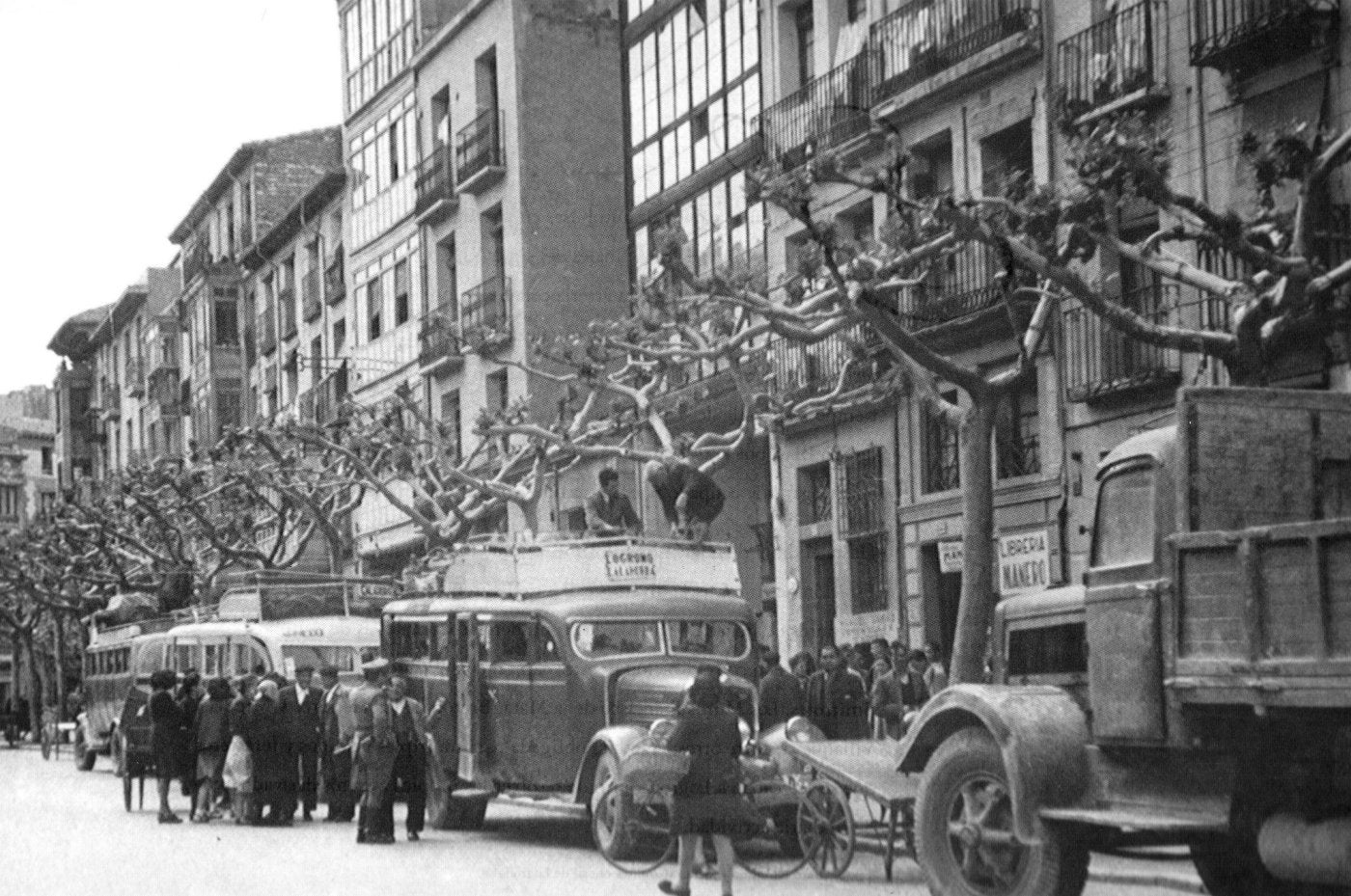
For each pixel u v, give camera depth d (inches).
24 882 644.7
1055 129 1074.1
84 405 4067.4
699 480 944.9
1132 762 433.7
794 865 604.4
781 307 891.4
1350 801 387.9
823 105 1316.4
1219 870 449.1
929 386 733.9
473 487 1247.5
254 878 644.1
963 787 464.8
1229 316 859.4
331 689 975.6
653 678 720.3
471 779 780.6
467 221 1921.8
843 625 1272.1
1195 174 964.6
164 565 1988.2
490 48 1867.6
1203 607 400.5
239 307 2832.2
